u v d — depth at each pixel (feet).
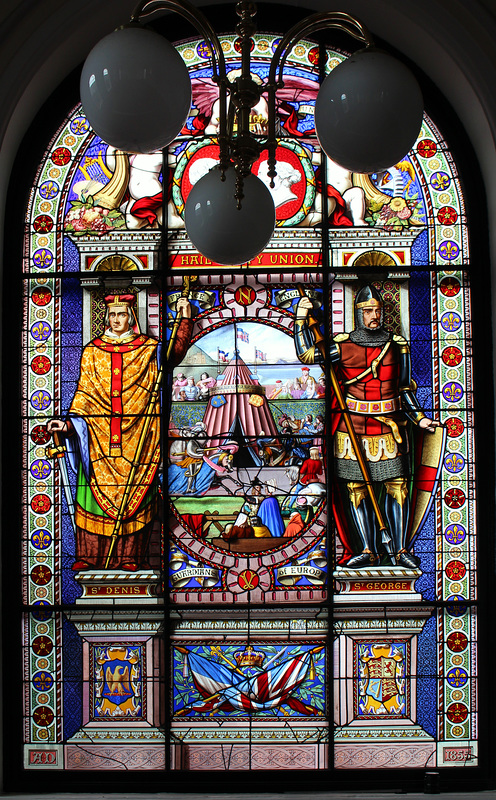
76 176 12.63
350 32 6.52
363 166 6.05
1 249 12.18
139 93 5.64
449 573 12.12
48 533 12.16
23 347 12.37
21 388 12.32
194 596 12.07
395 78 5.72
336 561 12.09
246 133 6.23
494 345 12.17
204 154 12.65
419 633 12.05
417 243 12.50
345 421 12.25
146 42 5.70
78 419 12.28
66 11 11.41
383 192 12.57
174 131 6.03
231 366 12.32
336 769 11.77
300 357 12.33
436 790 11.49
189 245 12.49
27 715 11.93
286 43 6.37
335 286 12.43
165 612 12.00
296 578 12.07
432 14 11.44
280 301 12.40
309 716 11.89
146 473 12.19
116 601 12.05
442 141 12.62
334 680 11.94
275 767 11.78
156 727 11.87
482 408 12.22
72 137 12.67
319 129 6.01
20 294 12.39
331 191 12.56
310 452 12.19
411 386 12.32
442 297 12.42
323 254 12.44
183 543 12.12
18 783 11.72
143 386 12.30
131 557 12.10
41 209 12.57
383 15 11.87
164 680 11.93
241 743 11.82
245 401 12.26
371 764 11.82
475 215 12.45
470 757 11.89
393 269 12.44
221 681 11.94
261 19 12.76
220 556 12.10
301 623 12.01
